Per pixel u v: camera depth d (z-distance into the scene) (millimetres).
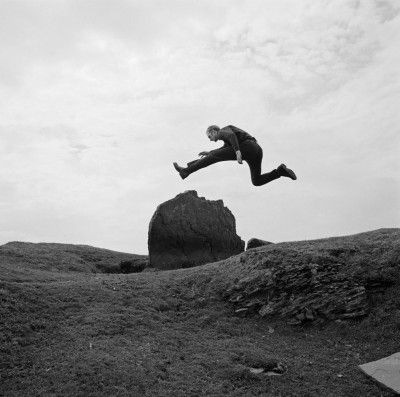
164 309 17672
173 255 26172
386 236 20844
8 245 30109
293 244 21609
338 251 19859
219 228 27969
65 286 18297
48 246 32219
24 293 16750
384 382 12539
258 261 19984
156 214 26469
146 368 12445
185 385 11859
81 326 14945
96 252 33219
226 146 9883
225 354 13992
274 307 17875
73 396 10820
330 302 17500
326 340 16047
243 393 11828
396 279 17906
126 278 20734
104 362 12414
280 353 14820
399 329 15836
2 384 11492
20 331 14312
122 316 15969
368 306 17125
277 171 10062
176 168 10008
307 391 12266
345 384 12820
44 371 12055
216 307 18266
